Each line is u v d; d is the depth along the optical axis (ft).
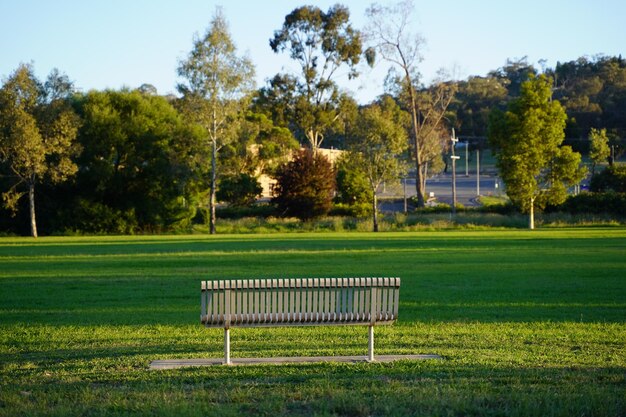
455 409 24.76
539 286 73.10
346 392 27.02
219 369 32.37
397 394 26.68
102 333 46.42
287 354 37.22
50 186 227.20
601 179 271.69
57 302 63.21
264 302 33.99
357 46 340.39
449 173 493.36
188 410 24.38
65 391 28.22
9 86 200.03
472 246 136.56
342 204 271.28
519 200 221.46
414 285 74.64
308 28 345.92
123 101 239.30
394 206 312.71
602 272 86.94
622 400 25.59
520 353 37.14
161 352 38.70
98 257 117.08
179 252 127.54
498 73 638.53
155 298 65.87
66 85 212.02
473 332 45.19
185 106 224.74
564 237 163.84
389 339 42.45
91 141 228.43
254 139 264.31
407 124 305.73
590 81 512.63
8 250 135.95
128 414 24.41
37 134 197.98
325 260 107.14
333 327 47.75
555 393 26.96
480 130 500.74
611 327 47.14
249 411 24.97
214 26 220.84
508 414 24.35
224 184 263.08
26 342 43.11
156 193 234.38
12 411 24.90
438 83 299.58
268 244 149.28
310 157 257.14
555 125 219.00
